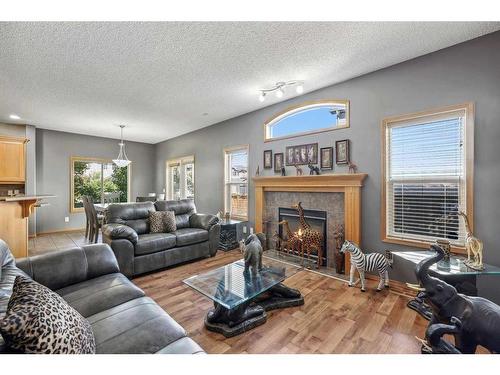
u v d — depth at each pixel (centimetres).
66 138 605
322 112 354
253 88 342
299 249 369
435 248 157
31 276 170
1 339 89
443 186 253
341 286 278
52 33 212
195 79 311
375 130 293
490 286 225
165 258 337
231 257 400
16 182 470
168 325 131
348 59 265
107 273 207
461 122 241
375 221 294
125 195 718
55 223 590
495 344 114
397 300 243
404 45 238
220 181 525
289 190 381
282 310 225
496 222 218
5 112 436
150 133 624
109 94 356
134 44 232
